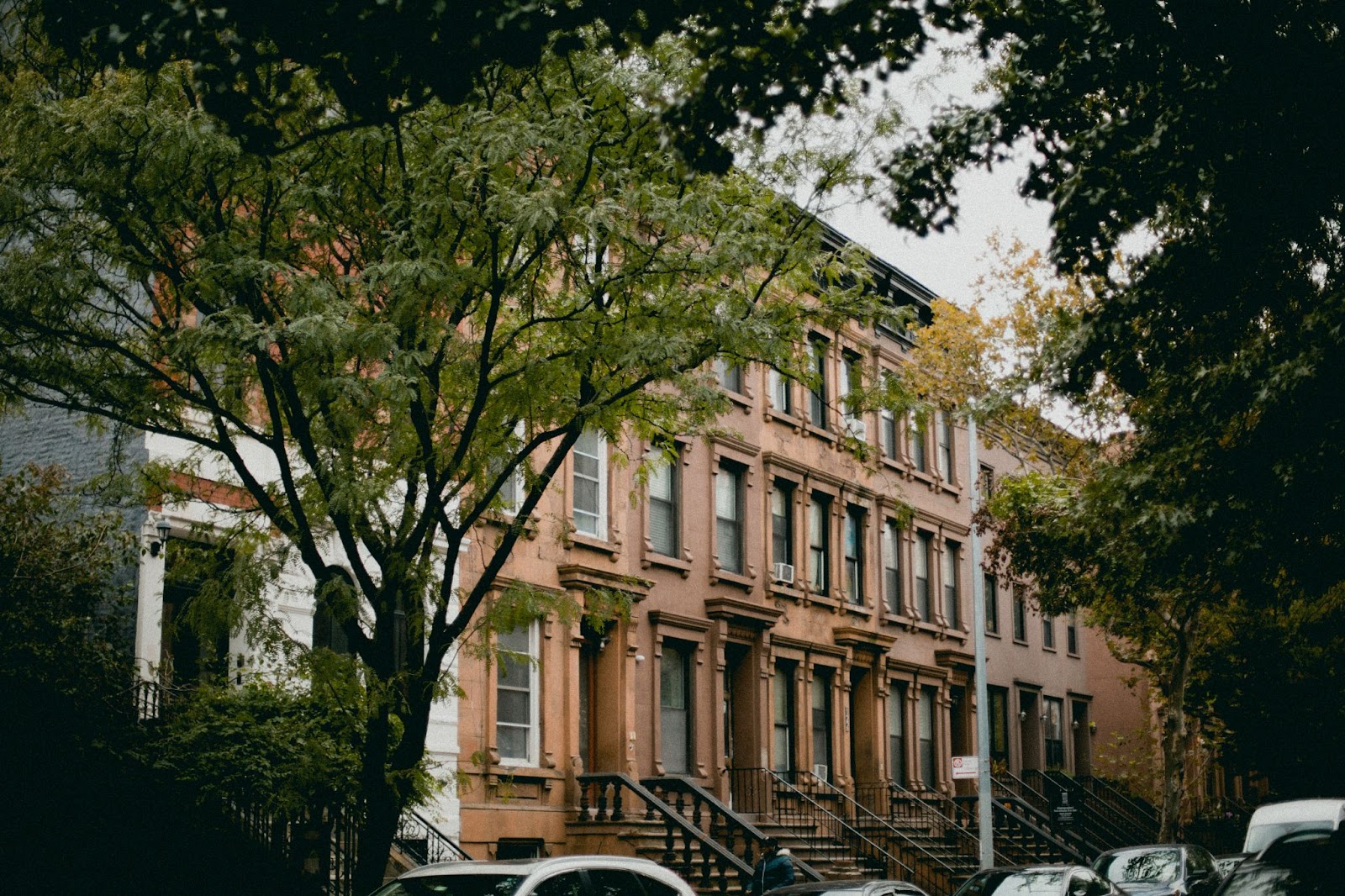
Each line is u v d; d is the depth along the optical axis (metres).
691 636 27.30
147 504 14.53
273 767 15.47
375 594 13.47
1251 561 16.84
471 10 8.48
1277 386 15.47
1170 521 16.81
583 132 13.38
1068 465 26.45
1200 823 41.41
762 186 14.74
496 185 12.81
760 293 14.78
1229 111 12.88
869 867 27.59
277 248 13.30
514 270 13.99
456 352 13.41
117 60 8.75
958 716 37.88
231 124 8.89
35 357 12.99
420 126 13.46
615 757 25.00
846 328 16.22
